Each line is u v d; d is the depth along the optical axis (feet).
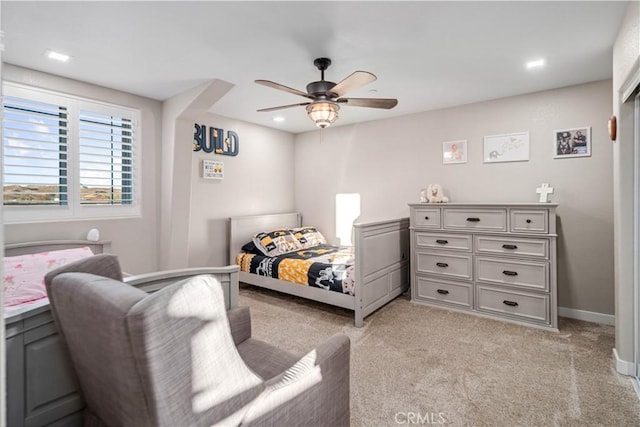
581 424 5.66
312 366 4.01
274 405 3.45
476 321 10.27
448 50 7.97
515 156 11.37
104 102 10.17
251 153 15.07
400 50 7.95
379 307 11.13
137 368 2.53
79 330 3.10
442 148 12.89
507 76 9.62
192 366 2.73
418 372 7.30
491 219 10.54
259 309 11.50
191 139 11.51
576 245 10.46
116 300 2.66
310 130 16.66
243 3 5.99
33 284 7.27
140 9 6.14
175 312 2.61
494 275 10.53
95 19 6.47
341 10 6.24
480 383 6.88
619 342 7.28
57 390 3.88
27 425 3.62
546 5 6.12
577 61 8.61
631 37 6.04
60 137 9.29
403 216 13.92
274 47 7.74
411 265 12.25
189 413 2.73
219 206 13.75
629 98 6.94
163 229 11.50
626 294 7.14
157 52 7.95
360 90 10.77
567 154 10.51
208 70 9.05
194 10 6.19
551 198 10.80
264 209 15.70
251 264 13.04
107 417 3.51
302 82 10.03
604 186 10.03
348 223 15.51
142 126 11.05
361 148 15.06
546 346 8.52
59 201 9.33
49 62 8.43
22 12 6.18
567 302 10.67
